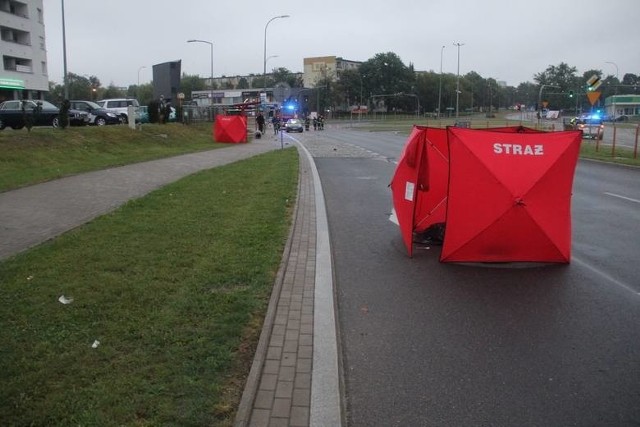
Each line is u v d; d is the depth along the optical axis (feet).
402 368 14.17
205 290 18.48
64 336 14.42
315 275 21.43
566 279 21.68
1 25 189.26
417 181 24.95
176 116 128.57
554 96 522.06
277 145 105.50
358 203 39.96
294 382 12.94
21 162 53.42
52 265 20.61
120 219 29.32
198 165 60.70
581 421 11.78
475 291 20.31
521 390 13.07
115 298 17.29
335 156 84.64
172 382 12.18
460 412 12.08
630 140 124.98
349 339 15.99
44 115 87.20
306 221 31.96
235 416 11.08
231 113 178.40
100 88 412.57
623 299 19.47
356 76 447.42
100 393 11.62
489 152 22.89
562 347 15.51
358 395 12.78
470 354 15.02
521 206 22.48
